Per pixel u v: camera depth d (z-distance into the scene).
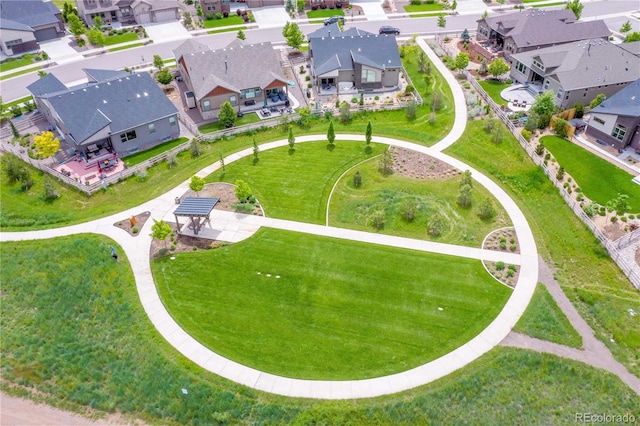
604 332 33.69
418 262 40.03
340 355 32.69
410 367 31.75
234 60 65.75
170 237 43.28
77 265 40.12
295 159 53.91
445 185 48.94
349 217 45.34
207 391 30.55
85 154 54.41
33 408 30.19
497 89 66.94
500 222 44.06
